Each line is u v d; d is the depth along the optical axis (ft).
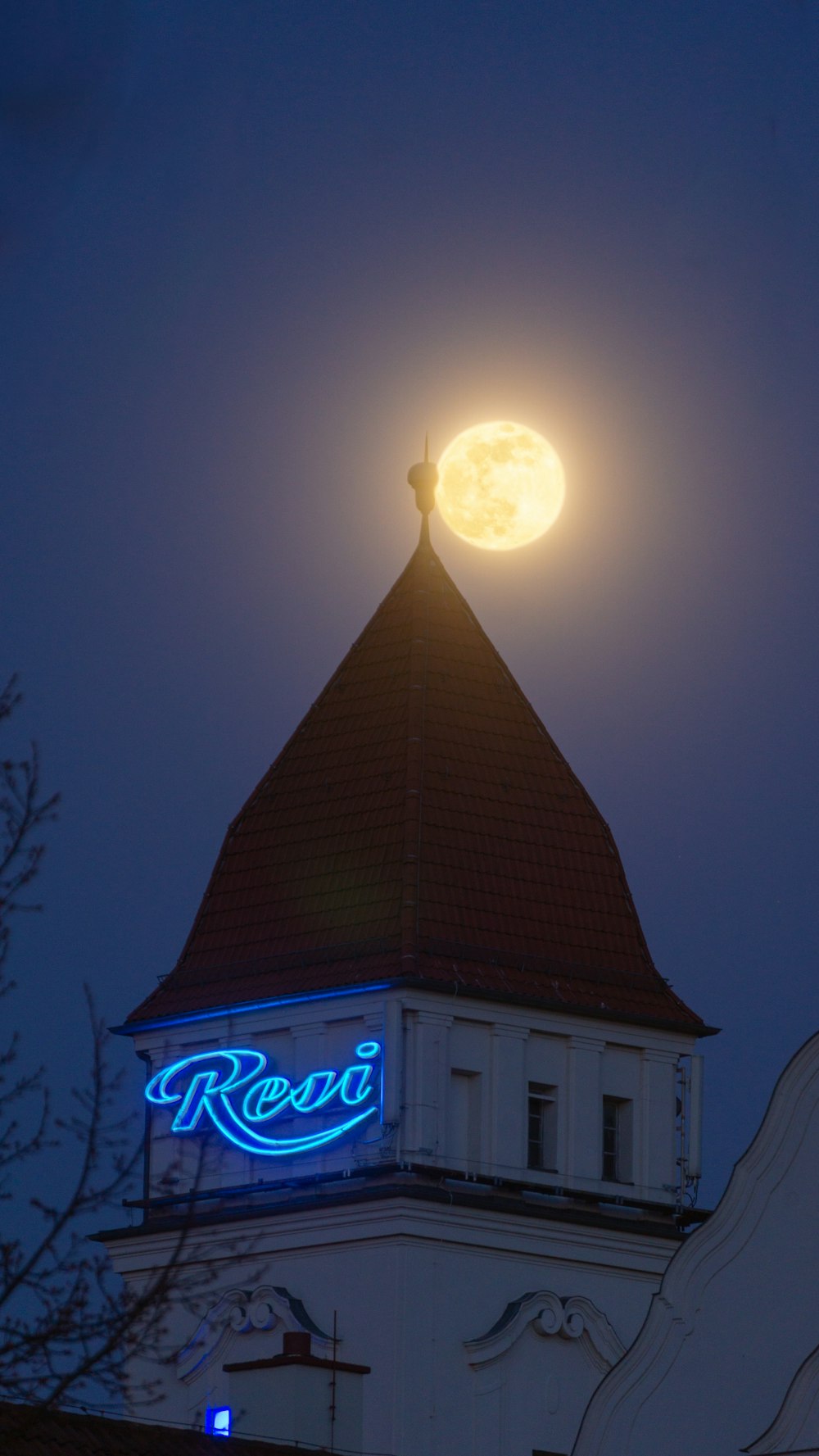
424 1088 554.46
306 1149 560.61
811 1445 377.91
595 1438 412.36
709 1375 407.64
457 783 588.91
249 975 581.94
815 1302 402.11
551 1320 554.05
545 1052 572.51
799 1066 412.36
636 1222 569.23
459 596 614.34
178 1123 577.43
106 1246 572.51
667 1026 583.58
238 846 602.44
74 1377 296.30
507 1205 555.28
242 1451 399.03
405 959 558.56
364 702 603.67
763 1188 411.75
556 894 588.91
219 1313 556.10
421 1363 540.52
